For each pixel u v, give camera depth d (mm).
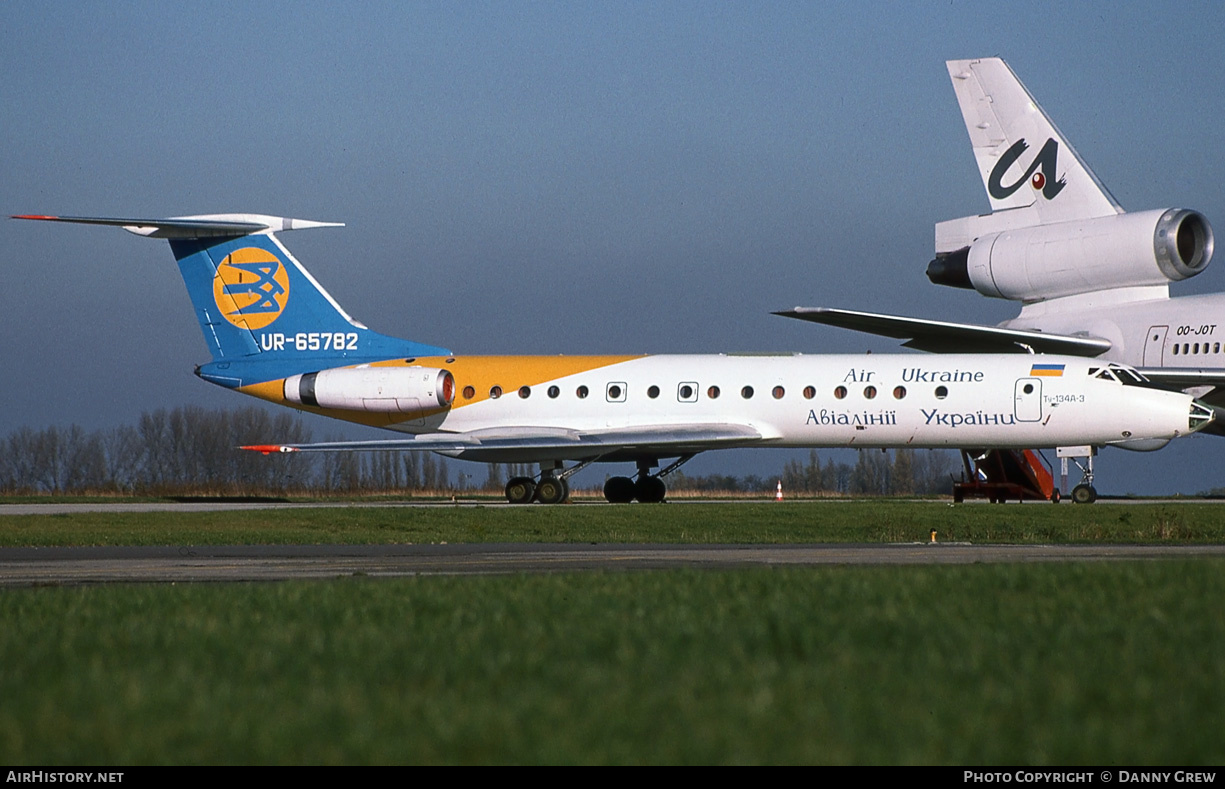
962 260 104688
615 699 13422
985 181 104125
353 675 15164
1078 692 13508
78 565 40469
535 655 16250
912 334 98125
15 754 11586
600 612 20812
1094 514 66562
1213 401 89562
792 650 16625
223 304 90312
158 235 88875
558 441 81875
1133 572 26406
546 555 43188
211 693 14047
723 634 17781
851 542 52781
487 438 83062
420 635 18375
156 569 38281
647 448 85562
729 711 12789
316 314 89875
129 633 19109
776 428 82688
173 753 11594
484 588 25688
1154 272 93062
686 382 84375
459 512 71875
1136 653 15820
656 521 66125
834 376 81688
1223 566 27547
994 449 85750
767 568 33312
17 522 67125
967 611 20031
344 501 106125
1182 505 75438
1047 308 100500
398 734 12195
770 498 126250
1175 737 11812
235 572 36781
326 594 24766
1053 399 77125
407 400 86250
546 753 11422
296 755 11539
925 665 15148
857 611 20016
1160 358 89812
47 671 15758
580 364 86875
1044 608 20344
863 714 12695
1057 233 98375
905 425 80062
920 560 38719
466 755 11461
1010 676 14461
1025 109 101875
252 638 18297
